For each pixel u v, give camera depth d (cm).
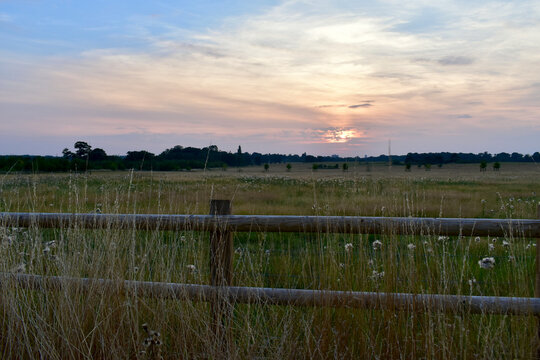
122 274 274
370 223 261
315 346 256
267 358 251
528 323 253
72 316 256
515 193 1507
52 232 384
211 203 279
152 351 257
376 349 252
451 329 251
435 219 257
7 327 269
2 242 283
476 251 468
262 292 268
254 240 519
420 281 264
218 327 264
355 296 258
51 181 1505
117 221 278
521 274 266
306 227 265
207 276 305
